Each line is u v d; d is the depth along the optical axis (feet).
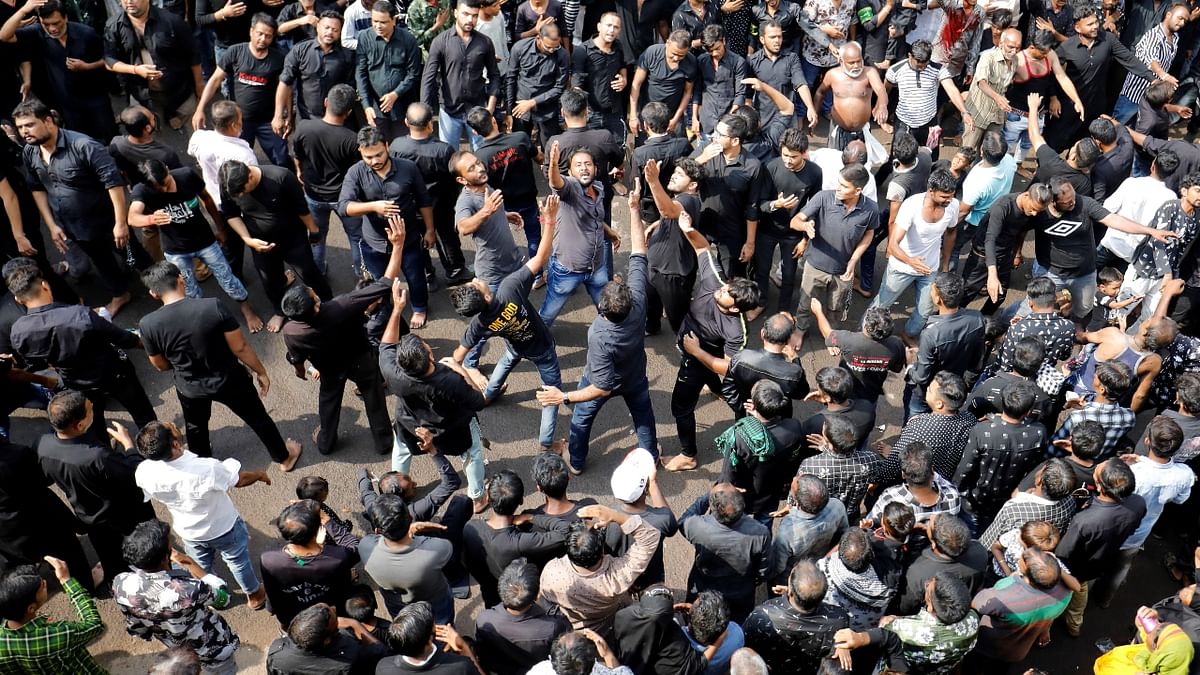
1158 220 26.37
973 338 22.77
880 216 27.94
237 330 21.27
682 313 26.48
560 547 17.89
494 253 25.16
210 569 20.36
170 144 32.81
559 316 29.17
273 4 32.30
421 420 20.67
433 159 25.98
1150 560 24.14
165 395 26.05
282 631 20.74
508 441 25.43
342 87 25.82
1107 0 35.70
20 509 19.42
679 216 24.04
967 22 32.86
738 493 18.20
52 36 28.27
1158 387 23.85
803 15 34.68
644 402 23.12
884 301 27.58
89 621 16.98
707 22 33.63
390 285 21.94
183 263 25.30
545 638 16.46
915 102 32.63
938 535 17.44
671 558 23.07
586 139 26.76
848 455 19.34
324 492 19.20
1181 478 20.44
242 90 29.58
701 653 16.84
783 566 18.85
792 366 21.07
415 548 17.51
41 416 25.36
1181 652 17.76
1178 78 37.37
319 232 27.94
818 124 37.27
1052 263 26.50
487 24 31.40
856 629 17.40
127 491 19.51
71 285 28.48
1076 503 19.97
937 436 20.61
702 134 32.27
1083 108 33.71
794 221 25.75
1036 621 18.15
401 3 33.91
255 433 25.25
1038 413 21.70
